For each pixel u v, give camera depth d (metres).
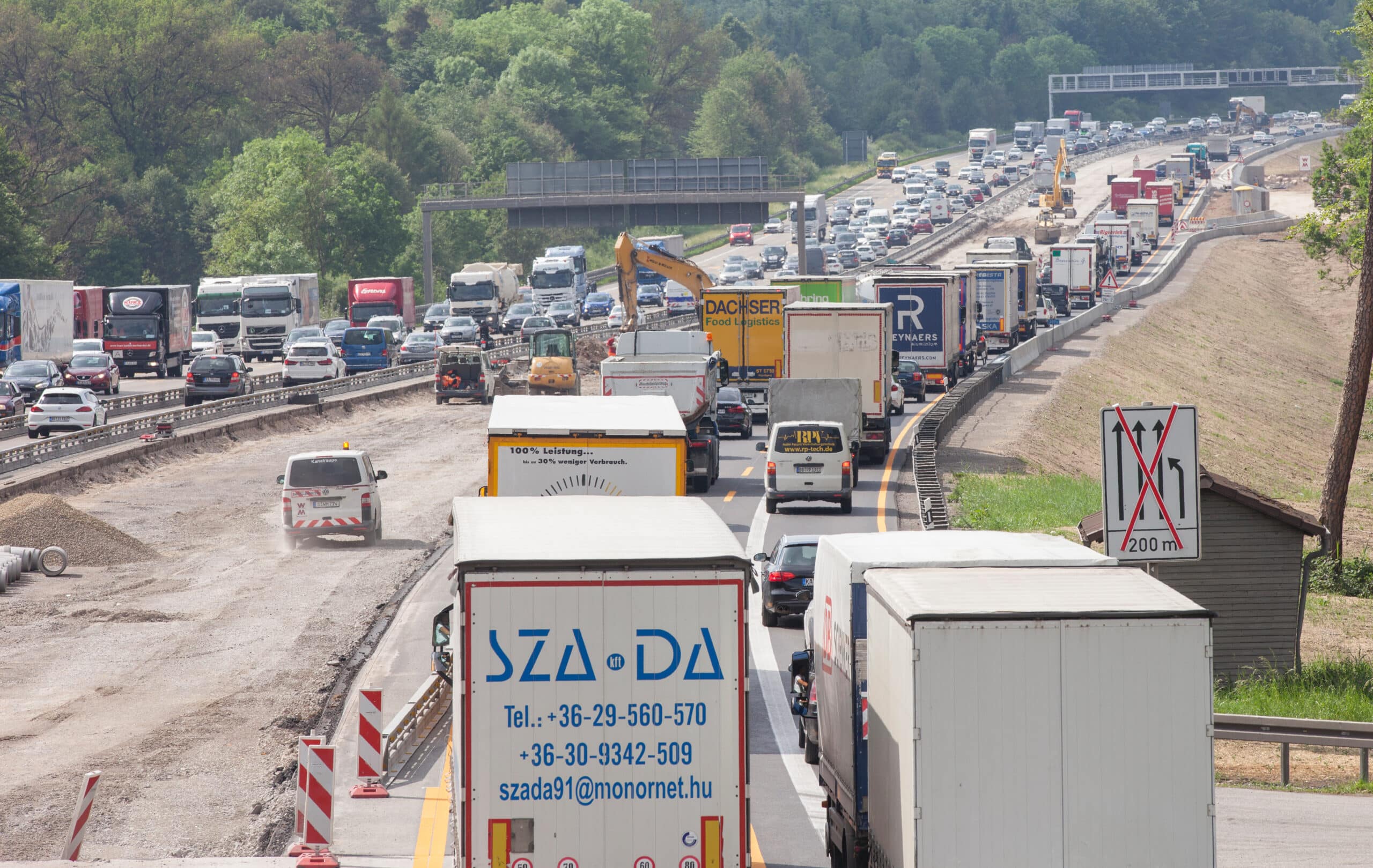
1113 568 47.94
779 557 100.81
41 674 90.44
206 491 171.00
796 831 61.78
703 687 45.81
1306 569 96.38
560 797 45.50
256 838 61.50
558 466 86.81
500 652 45.31
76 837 56.72
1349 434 131.50
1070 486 176.12
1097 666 41.62
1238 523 96.94
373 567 125.25
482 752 45.31
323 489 133.88
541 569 45.38
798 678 66.69
